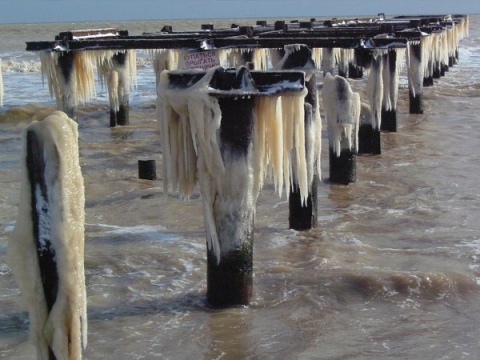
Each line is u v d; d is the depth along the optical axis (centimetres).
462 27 3578
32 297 423
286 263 805
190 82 613
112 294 733
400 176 1216
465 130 1639
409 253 838
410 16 3344
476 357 600
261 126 636
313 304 699
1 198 1107
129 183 1195
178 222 984
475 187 1143
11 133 1694
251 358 603
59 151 412
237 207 655
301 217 928
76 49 1355
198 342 629
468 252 840
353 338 636
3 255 851
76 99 1401
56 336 424
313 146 883
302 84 634
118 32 1611
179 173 633
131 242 895
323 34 1362
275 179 654
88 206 1062
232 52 1656
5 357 605
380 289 730
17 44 5050
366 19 2584
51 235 416
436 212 1008
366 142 1391
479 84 2406
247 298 695
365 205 1052
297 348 617
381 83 1363
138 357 604
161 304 706
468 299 713
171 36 1436
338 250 851
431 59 2392
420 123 1741
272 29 1537
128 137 1636
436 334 642
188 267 809
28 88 2534
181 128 627
